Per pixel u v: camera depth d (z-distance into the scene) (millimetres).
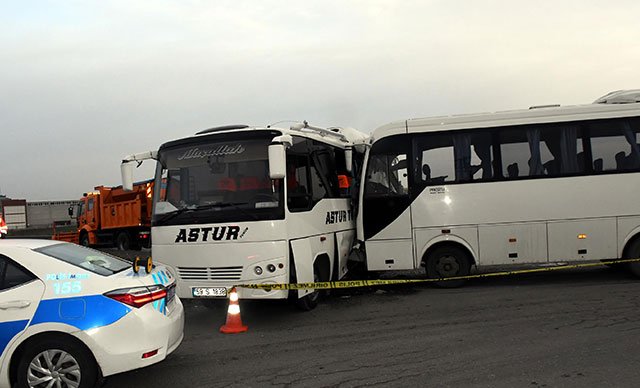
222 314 8453
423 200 9477
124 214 22547
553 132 9344
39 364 4508
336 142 9969
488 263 9336
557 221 9227
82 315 4504
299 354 5938
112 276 4832
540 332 6289
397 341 6262
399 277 11359
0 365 4441
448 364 5293
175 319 5117
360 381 4934
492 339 6113
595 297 8094
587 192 9180
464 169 9430
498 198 9312
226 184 7520
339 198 9664
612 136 9234
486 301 8266
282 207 7242
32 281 4621
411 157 9586
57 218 61844
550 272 10977
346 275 10758
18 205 59156
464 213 9359
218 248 7297
